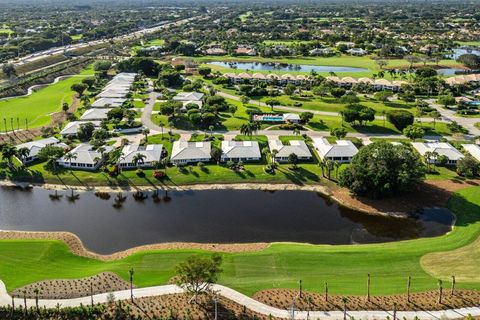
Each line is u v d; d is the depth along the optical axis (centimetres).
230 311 8169
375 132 18388
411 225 11719
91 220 12125
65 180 14438
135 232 11475
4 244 10650
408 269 9425
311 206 12862
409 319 7944
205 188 13975
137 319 8000
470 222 11594
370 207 12612
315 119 19750
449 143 16725
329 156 15412
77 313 8131
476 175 14338
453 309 8162
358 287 8831
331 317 8025
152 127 19138
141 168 14962
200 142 16350
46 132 18338
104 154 15375
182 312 8144
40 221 12069
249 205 12925
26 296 8631
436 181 13975
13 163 15288
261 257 9994
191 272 7925
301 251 10194
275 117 19762
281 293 8656
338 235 11275
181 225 11794
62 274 9431
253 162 15412
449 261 9694
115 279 9131
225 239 11088
